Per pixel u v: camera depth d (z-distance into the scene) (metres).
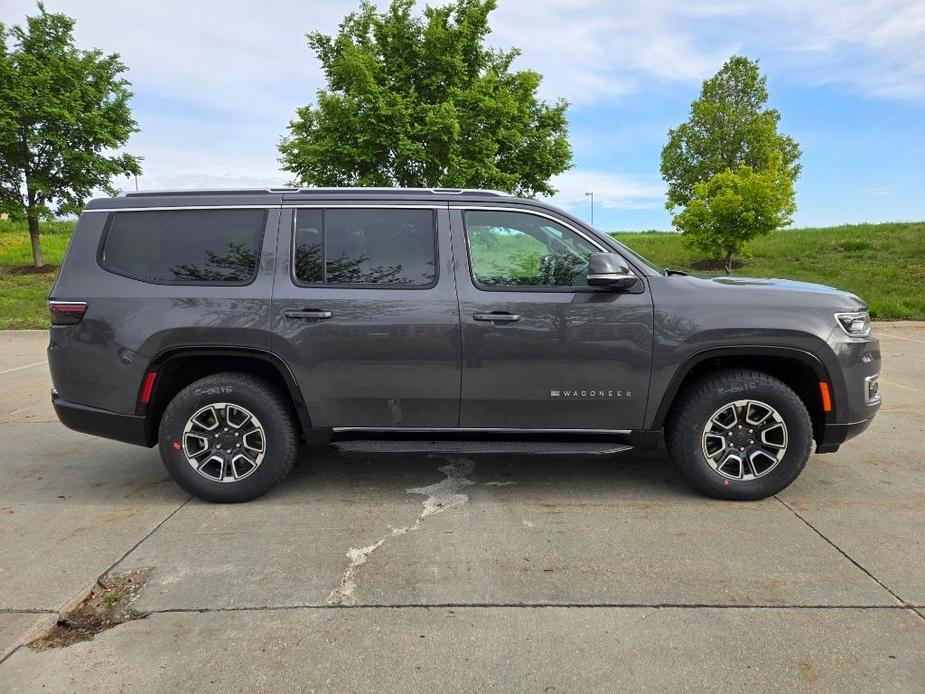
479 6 14.04
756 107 26.39
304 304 3.86
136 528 3.65
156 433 4.14
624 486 4.29
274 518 3.78
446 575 3.08
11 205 16.09
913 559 3.20
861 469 4.54
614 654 2.46
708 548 3.34
